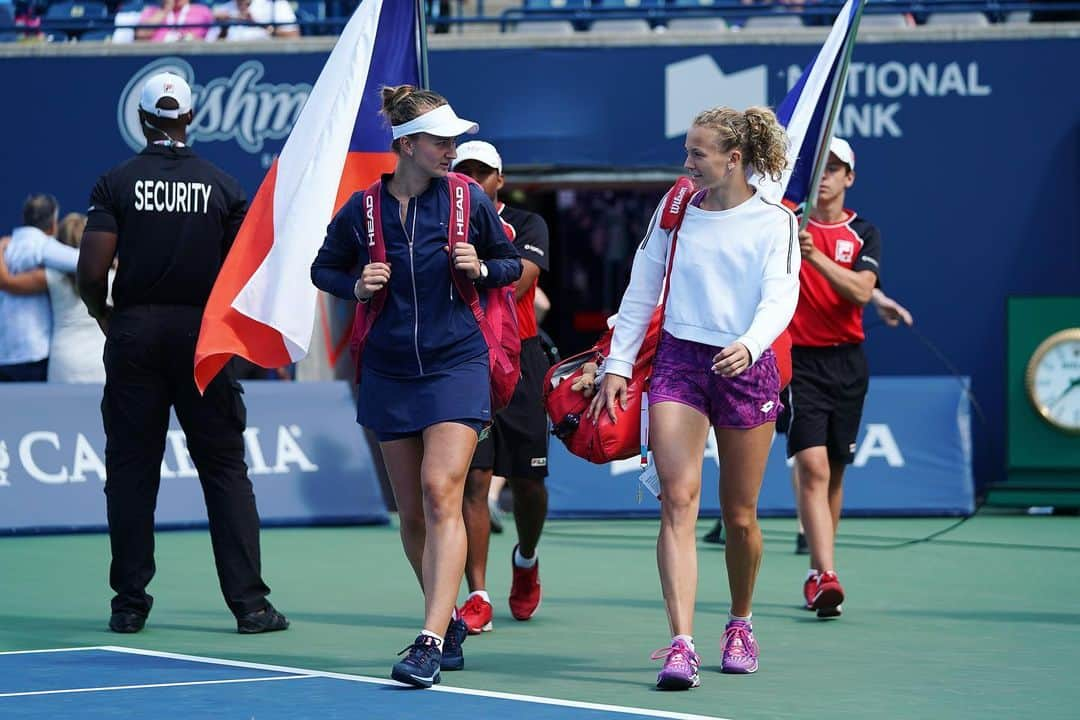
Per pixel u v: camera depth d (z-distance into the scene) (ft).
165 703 21.08
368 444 52.95
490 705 21.03
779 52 57.57
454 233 23.49
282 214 27.35
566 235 73.41
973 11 58.18
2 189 59.21
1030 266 57.31
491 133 58.23
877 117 57.52
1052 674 24.06
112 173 27.91
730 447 23.17
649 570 38.73
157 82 28.04
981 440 57.16
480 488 28.73
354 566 39.24
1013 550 42.65
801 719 20.38
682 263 23.00
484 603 28.76
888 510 50.78
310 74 58.49
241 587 28.37
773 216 22.91
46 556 40.78
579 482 51.19
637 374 23.62
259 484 48.19
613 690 22.53
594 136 58.03
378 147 28.22
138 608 28.53
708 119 22.71
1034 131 57.16
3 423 46.11
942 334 57.52
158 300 28.07
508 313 24.38
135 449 28.40
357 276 24.06
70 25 60.08
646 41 57.82
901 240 57.52
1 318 48.62
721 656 24.68
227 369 28.40
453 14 66.59
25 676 23.39
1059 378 50.83
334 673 23.90
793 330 31.30
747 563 23.90
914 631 28.76
